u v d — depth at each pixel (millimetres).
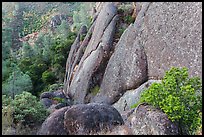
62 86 25891
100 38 18906
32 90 25828
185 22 12656
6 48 25953
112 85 15617
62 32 41875
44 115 12531
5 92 21422
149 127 8148
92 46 19812
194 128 7906
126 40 15883
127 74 14883
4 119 11297
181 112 7969
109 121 9414
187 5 12938
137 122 8656
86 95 17609
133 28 15867
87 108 9617
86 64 19062
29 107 12188
